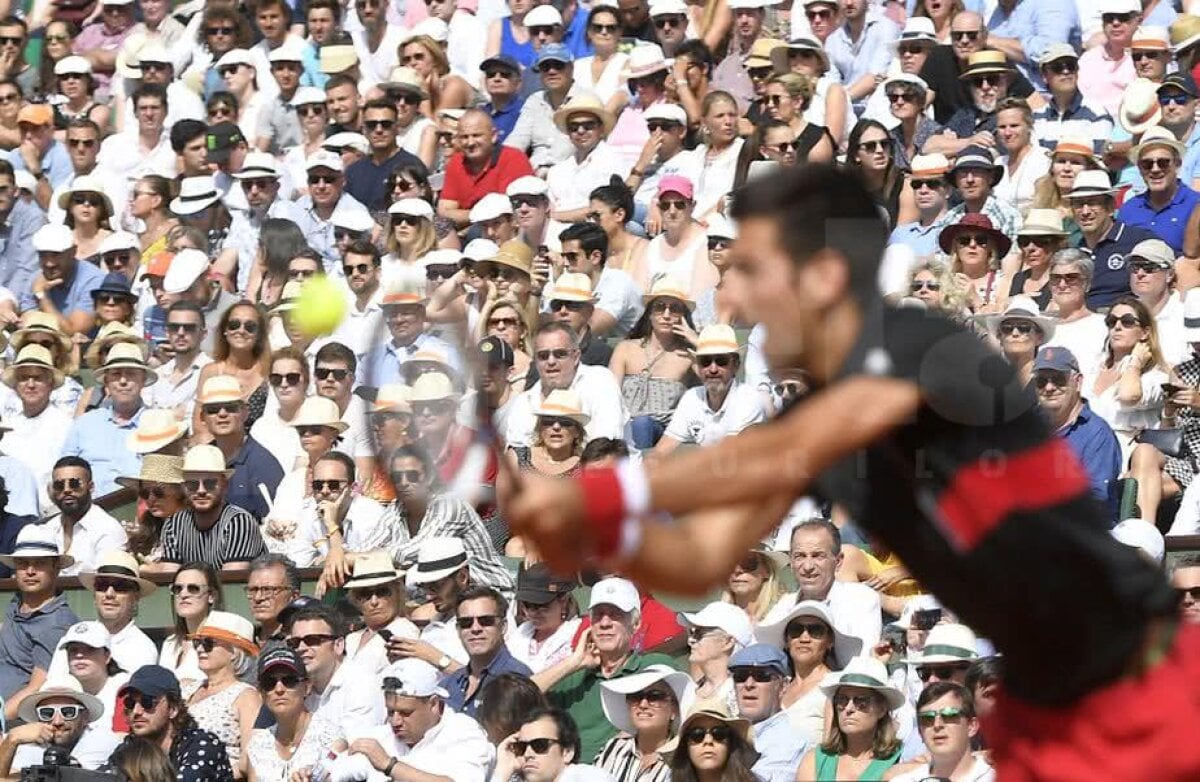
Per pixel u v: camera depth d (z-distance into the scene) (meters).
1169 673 13.30
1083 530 12.86
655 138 53.41
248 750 36.62
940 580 13.11
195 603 40.31
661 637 36.72
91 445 48.78
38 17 70.31
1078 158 47.66
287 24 63.47
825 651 34.12
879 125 48.66
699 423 42.47
